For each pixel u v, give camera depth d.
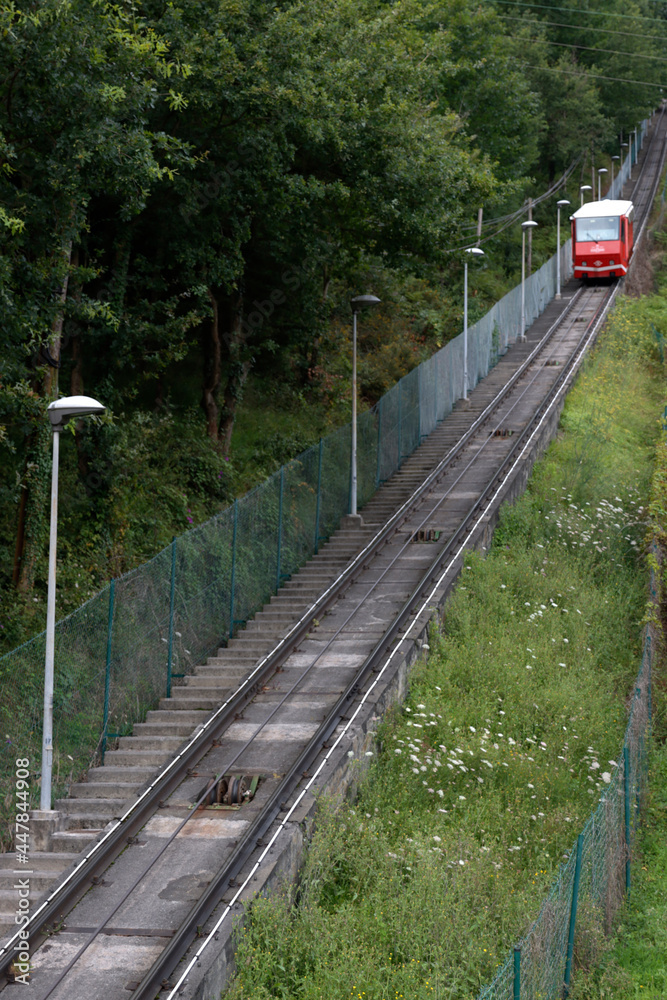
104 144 18.86
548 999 11.40
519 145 64.25
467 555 25.59
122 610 19.19
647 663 20.53
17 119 18.45
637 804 17.16
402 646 20.67
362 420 33.41
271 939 12.03
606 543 27.66
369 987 11.28
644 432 38.34
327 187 27.97
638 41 101.12
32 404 18.89
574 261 62.34
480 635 22.59
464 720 19.17
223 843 14.17
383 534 28.67
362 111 27.84
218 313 33.97
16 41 16.91
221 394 34.56
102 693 18.33
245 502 24.67
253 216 30.17
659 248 74.50
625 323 50.88
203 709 19.62
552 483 31.59
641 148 115.62
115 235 26.78
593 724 19.31
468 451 36.31
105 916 12.48
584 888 13.16
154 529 25.80
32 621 20.80
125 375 31.80
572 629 23.11
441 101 56.72
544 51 89.00
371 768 17.11
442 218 30.78
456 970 11.75
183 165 25.58
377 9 35.59
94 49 17.77
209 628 22.44
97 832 15.01
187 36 24.11
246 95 24.70
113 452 25.25
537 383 43.84
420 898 12.91
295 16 27.36
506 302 51.94
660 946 13.77
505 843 15.38
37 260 19.86
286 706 18.88
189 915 11.95
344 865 14.36
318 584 26.06
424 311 50.53
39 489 21.92
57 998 10.88
